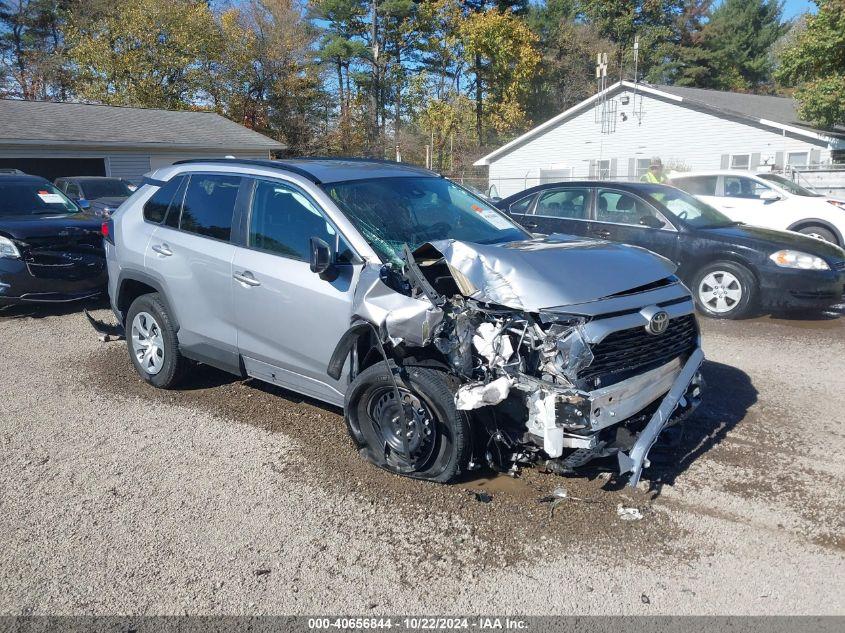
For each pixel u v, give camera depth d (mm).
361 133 43312
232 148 28656
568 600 3180
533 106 48000
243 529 3779
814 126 24891
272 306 4727
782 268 7973
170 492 4180
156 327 5820
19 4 46125
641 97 28828
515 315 3740
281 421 5207
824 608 3100
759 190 13883
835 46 21969
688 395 4426
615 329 3684
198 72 38062
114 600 3225
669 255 8742
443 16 42969
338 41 43781
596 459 4141
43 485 4285
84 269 8680
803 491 4102
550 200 9969
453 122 42781
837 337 7582
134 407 5535
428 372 3943
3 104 26594
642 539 3631
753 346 7223
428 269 4145
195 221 5426
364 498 4070
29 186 9797
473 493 4086
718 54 50281
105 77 36844
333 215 4523
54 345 7367
